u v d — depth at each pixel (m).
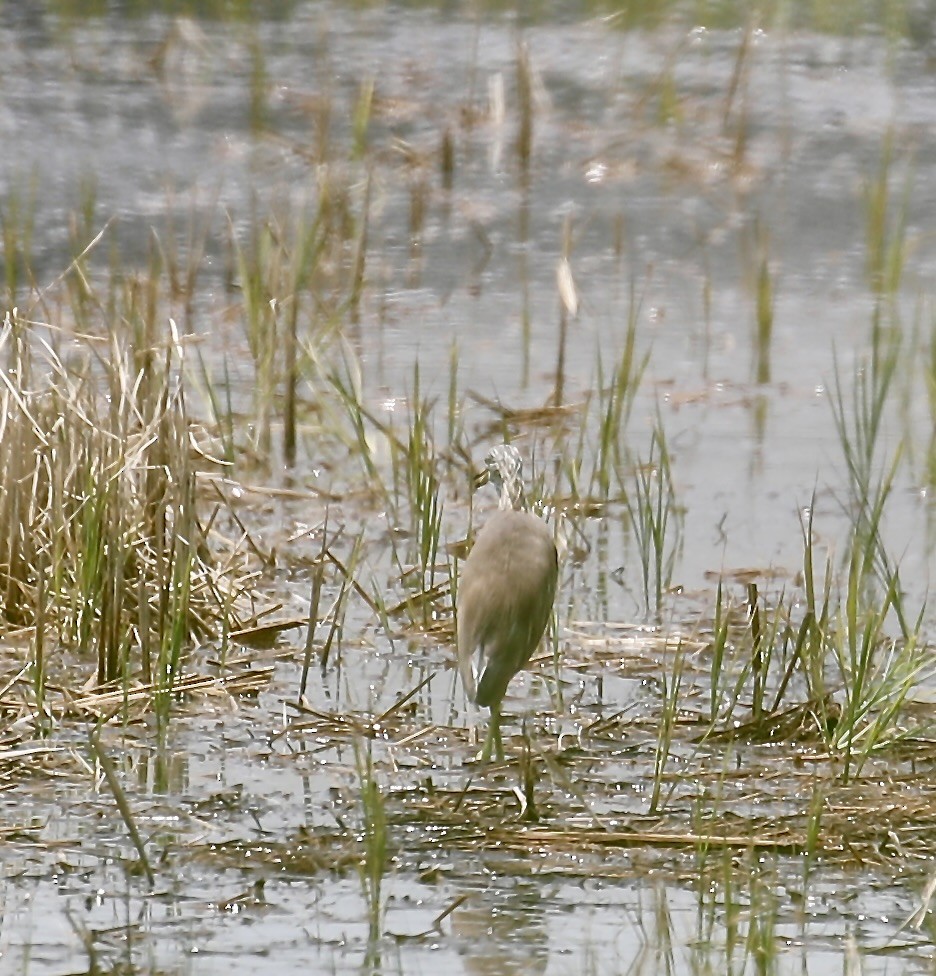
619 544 12.94
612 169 21.42
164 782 9.22
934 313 17.83
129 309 15.89
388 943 7.71
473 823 8.82
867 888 8.29
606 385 15.93
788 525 13.18
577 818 8.90
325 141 20.92
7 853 8.45
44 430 11.73
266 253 17.39
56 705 10.08
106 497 11.02
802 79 24.25
